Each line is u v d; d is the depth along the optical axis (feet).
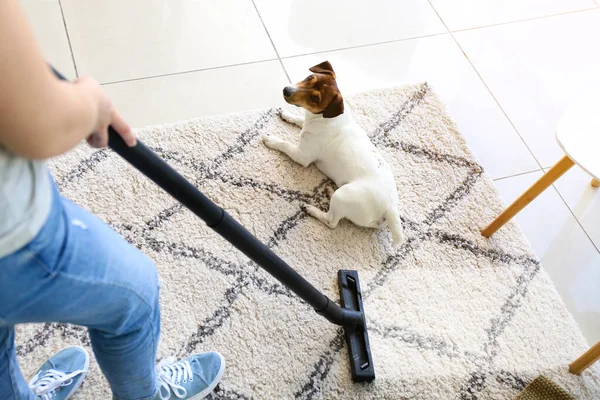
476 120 5.42
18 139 1.33
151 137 4.59
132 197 4.25
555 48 6.22
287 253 4.17
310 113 4.38
